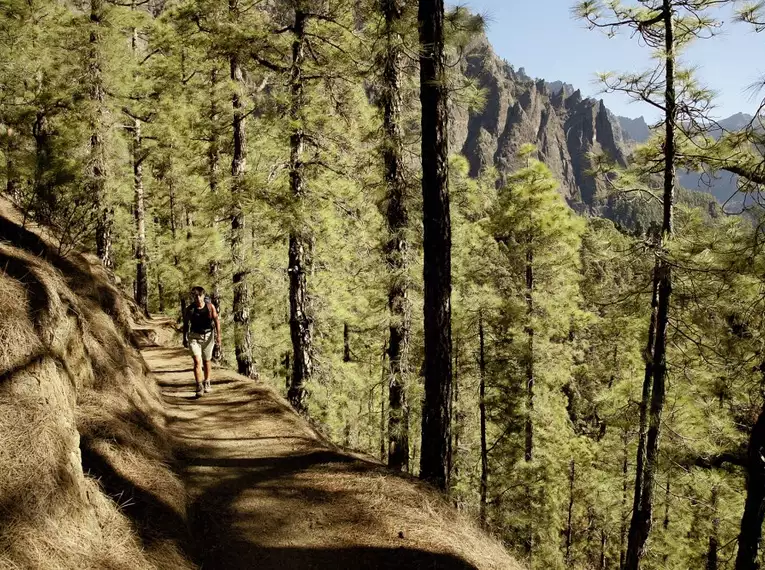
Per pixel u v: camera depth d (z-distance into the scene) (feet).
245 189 31.58
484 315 47.67
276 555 12.91
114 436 14.28
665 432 35.91
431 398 19.16
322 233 41.93
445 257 18.85
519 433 49.21
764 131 19.67
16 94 35.53
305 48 32.12
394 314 29.17
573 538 74.08
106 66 46.21
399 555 13.52
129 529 10.75
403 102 28.04
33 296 12.83
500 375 47.16
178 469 16.43
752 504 20.24
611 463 59.93
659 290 30.30
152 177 70.95
